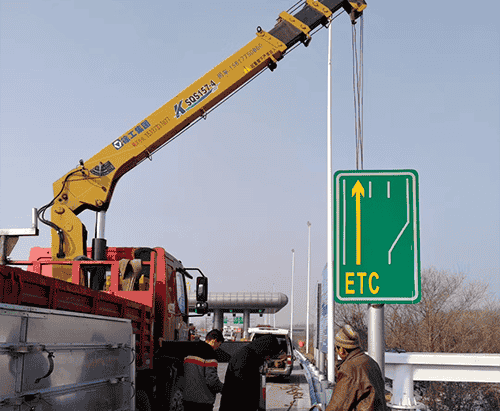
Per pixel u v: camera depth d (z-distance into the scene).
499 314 29.39
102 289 9.36
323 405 7.76
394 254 4.48
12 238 6.68
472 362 7.28
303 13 14.89
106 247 10.94
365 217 4.54
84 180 13.21
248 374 6.40
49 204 12.95
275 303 76.81
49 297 4.74
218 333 7.20
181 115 14.16
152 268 8.95
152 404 8.55
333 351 14.87
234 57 14.62
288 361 21.34
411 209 4.52
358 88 8.84
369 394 4.16
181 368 9.66
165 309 9.81
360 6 14.73
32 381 4.12
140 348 7.88
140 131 13.94
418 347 29.39
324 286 13.68
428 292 30.36
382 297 4.44
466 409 20.80
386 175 4.57
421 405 7.24
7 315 3.84
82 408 5.15
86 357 5.31
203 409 6.84
